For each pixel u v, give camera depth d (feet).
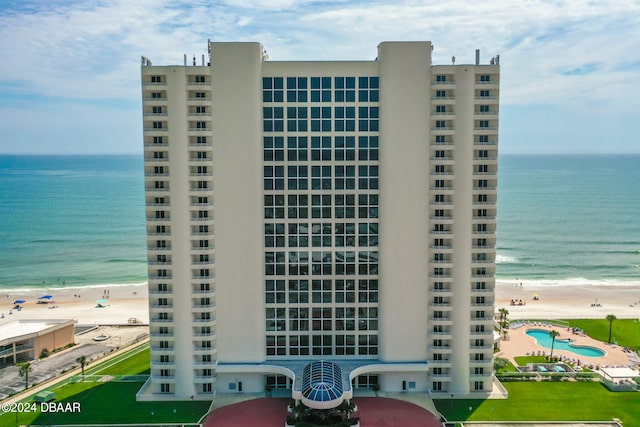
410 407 284.41
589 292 577.43
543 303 528.22
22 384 321.11
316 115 288.10
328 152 289.74
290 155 290.15
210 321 294.25
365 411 279.69
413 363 298.15
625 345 390.21
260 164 288.92
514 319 458.91
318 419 260.21
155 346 297.53
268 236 295.28
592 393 301.63
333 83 286.66
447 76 286.46
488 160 291.79
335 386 261.65
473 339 300.40
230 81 282.56
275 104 287.69
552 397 296.92
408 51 281.95
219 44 280.72
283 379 305.32
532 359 358.84
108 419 273.95
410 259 293.43
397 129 285.02
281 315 300.81
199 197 290.15
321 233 294.66
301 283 298.35
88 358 367.25
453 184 289.33
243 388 301.22
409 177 288.10
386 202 289.33
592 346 387.55
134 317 485.15
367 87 287.07
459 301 294.87
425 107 284.82
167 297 294.05
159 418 274.77
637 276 655.76
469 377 300.81
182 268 289.94
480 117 289.12
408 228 290.97
